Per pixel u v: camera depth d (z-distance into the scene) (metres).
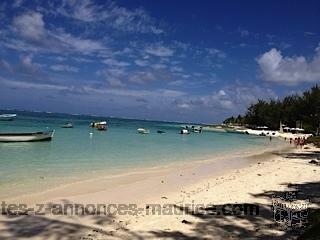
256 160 37.28
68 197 16.17
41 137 45.56
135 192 18.00
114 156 34.44
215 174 25.55
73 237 10.66
